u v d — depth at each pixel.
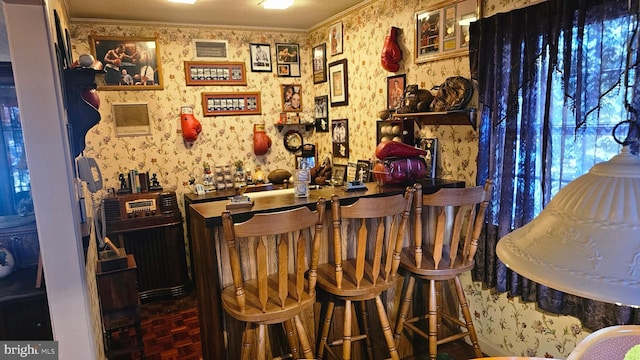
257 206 1.94
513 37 2.02
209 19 3.63
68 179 1.38
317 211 1.72
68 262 1.41
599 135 1.73
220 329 1.93
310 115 4.29
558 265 0.66
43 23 1.28
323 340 2.11
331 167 3.85
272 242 2.05
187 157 3.87
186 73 3.78
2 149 2.07
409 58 2.89
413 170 2.44
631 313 1.67
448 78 2.44
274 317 1.69
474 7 2.34
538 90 1.96
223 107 3.96
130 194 3.46
